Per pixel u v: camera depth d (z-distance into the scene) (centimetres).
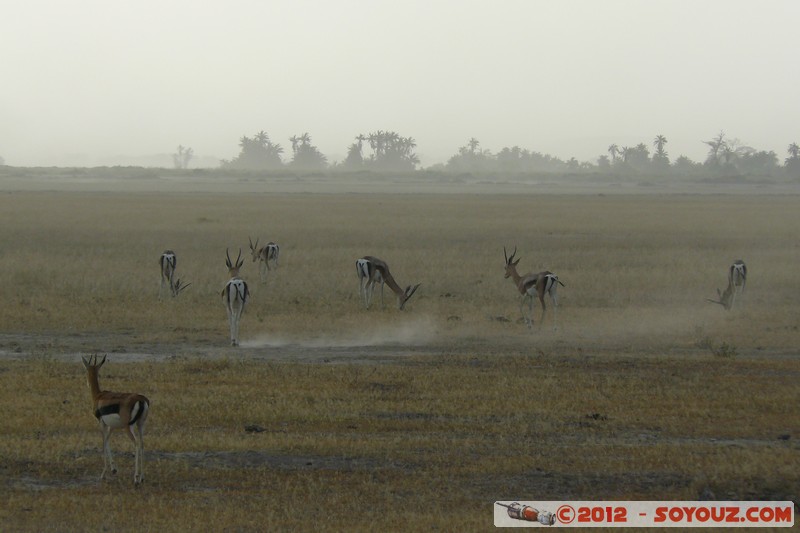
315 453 4750
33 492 4156
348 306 9744
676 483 4416
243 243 16850
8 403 5553
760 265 13900
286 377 6375
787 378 6575
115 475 4391
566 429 5231
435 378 6397
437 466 4581
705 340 8000
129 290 10350
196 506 4000
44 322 8512
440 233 19775
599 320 9144
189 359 6969
